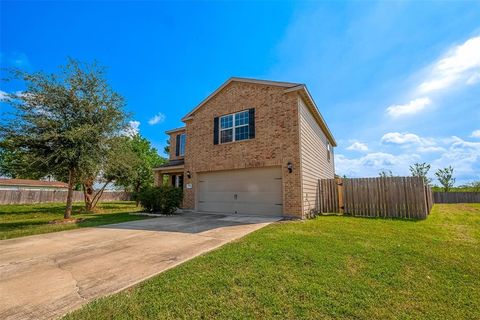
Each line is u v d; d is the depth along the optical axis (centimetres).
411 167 2667
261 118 1100
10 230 834
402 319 258
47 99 1005
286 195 991
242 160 1137
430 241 566
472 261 430
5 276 382
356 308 278
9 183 3259
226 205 1192
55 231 788
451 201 2295
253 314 266
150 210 1283
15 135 959
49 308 283
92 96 1100
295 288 324
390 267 399
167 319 257
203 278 357
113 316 262
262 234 633
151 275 379
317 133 1360
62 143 1016
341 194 1120
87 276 379
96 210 1723
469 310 277
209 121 1301
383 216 1003
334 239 576
